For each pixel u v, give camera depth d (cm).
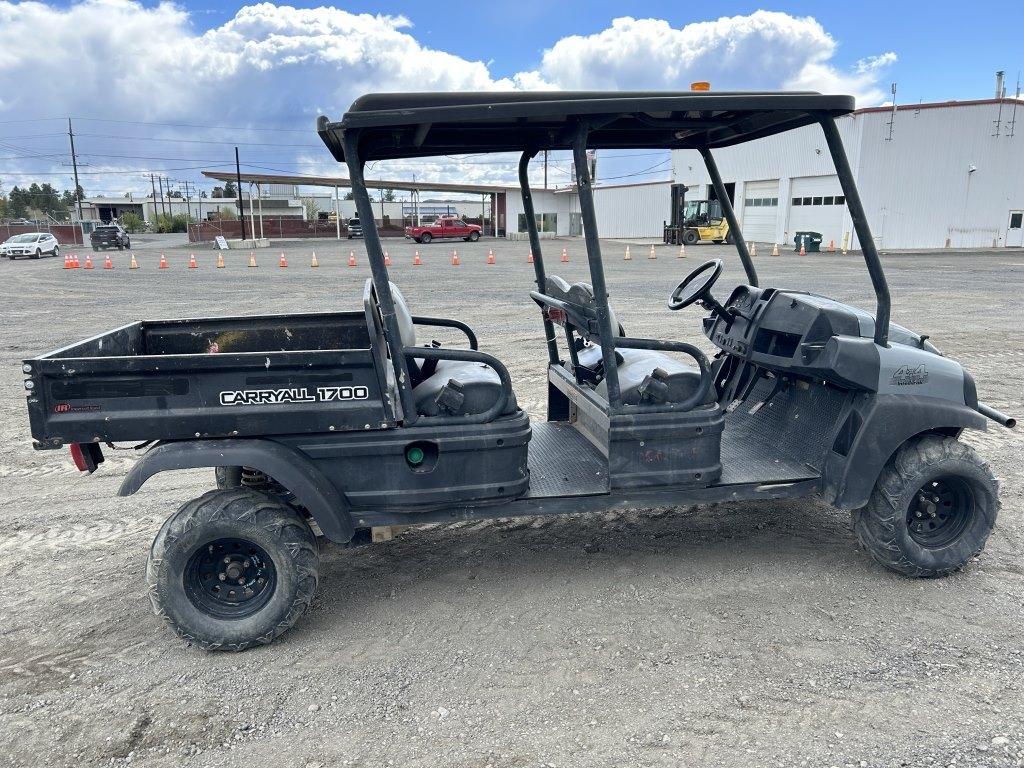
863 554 397
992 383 759
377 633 332
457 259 2509
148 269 2420
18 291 1719
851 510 380
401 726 271
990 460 539
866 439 350
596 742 259
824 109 321
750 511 455
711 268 423
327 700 287
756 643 316
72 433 300
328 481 318
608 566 388
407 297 1505
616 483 341
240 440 310
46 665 314
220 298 1515
